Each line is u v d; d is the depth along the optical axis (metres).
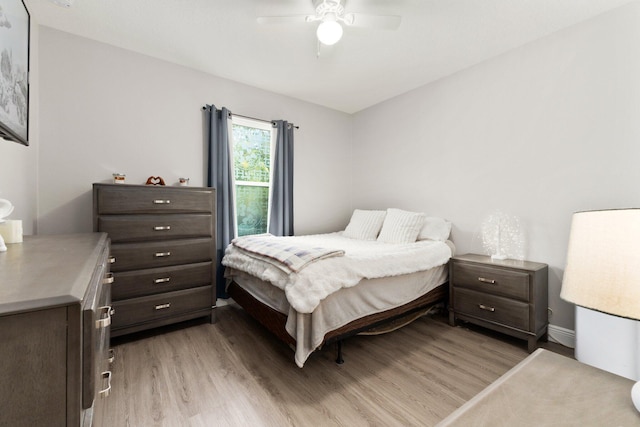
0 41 1.09
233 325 2.58
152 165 2.72
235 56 2.68
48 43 2.25
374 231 3.35
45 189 2.25
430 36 2.35
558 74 2.29
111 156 2.52
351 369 1.89
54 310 0.53
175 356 2.03
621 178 1.99
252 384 1.71
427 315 2.89
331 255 1.92
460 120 2.96
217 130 3.01
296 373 1.84
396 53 2.61
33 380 0.52
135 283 2.22
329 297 1.81
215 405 1.53
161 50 2.58
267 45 2.49
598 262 0.71
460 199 2.97
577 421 0.58
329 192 4.05
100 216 2.10
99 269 0.95
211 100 3.04
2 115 1.13
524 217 2.50
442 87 3.11
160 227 2.33
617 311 0.66
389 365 1.94
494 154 2.70
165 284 2.36
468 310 2.50
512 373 0.76
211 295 2.60
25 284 0.63
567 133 2.24
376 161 3.89
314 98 3.70
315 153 3.89
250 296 2.42
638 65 1.92
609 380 0.72
